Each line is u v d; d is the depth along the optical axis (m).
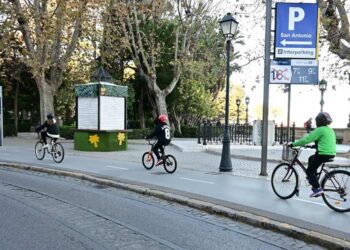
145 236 6.41
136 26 29.70
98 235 6.41
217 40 34.28
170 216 7.72
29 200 8.95
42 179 11.95
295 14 12.61
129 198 9.37
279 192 9.00
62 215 7.66
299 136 30.59
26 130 42.75
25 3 25.16
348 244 5.75
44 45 25.34
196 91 37.53
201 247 5.91
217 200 8.56
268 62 12.73
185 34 30.19
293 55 12.70
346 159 16.69
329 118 8.06
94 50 30.81
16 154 18.38
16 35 28.69
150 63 32.56
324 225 6.74
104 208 8.30
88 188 10.59
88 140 20.80
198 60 34.31
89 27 26.45
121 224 7.09
